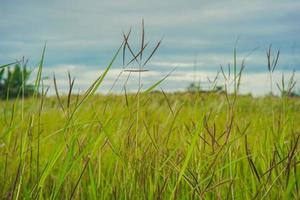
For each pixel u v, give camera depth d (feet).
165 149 7.82
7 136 7.16
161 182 7.70
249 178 7.89
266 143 8.04
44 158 9.37
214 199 7.12
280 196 7.04
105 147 7.92
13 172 7.03
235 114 7.36
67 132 6.46
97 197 7.22
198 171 6.97
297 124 9.60
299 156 7.48
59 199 6.79
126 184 6.87
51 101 20.16
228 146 6.89
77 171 7.45
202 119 6.32
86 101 6.20
